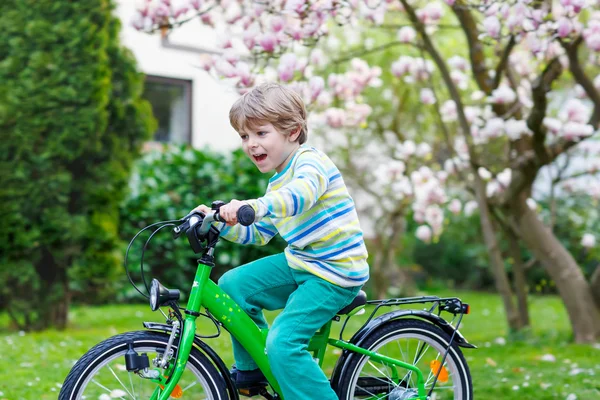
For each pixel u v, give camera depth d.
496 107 4.92
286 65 3.75
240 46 4.29
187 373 3.65
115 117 5.63
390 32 7.20
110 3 5.52
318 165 2.33
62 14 5.31
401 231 8.58
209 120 9.30
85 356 2.23
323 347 2.52
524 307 5.52
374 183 8.57
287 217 2.38
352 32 7.58
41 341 4.89
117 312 6.92
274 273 2.47
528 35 3.78
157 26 3.88
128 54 5.73
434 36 7.38
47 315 5.57
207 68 3.79
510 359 4.52
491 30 3.71
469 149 5.10
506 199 5.20
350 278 2.39
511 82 5.08
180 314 2.33
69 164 5.48
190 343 2.30
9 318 6.12
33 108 5.28
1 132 5.27
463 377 2.70
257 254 7.89
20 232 5.30
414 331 2.63
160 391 2.30
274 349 2.32
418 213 6.23
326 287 2.37
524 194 5.23
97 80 5.38
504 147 5.90
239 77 3.67
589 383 3.67
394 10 5.21
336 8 3.69
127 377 3.53
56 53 5.30
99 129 5.44
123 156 5.70
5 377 3.71
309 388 2.32
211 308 2.35
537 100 4.40
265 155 2.41
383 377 2.71
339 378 2.52
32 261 5.41
